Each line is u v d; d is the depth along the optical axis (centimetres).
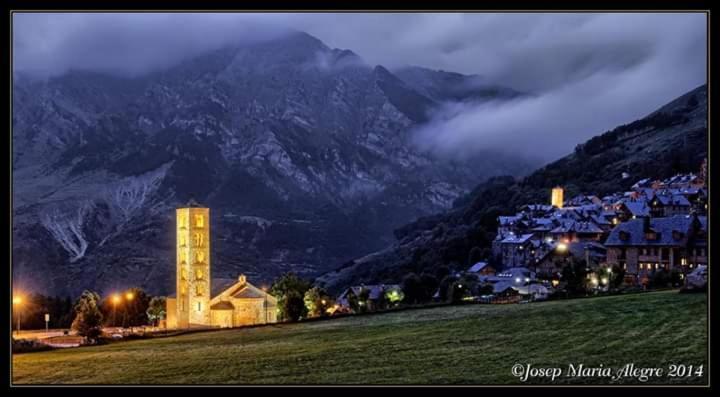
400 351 9319
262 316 17488
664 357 7662
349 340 10619
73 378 8694
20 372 9294
